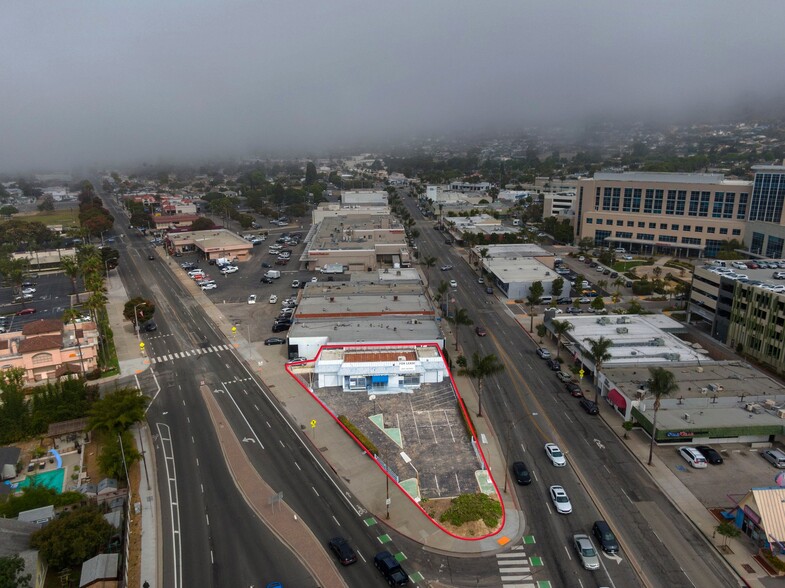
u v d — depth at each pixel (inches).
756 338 4023.1
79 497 2605.8
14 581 1936.5
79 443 3176.7
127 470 2753.4
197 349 4566.9
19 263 6633.9
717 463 2842.0
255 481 2758.4
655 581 2089.1
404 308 4758.9
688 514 2469.2
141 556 2251.5
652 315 4911.4
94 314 4835.1
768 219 6840.6
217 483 2748.5
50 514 2452.0
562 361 4175.7
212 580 2117.4
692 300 4867.1
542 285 5738.2
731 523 2348.7
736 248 7003.0
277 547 2299.5
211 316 5428.2
